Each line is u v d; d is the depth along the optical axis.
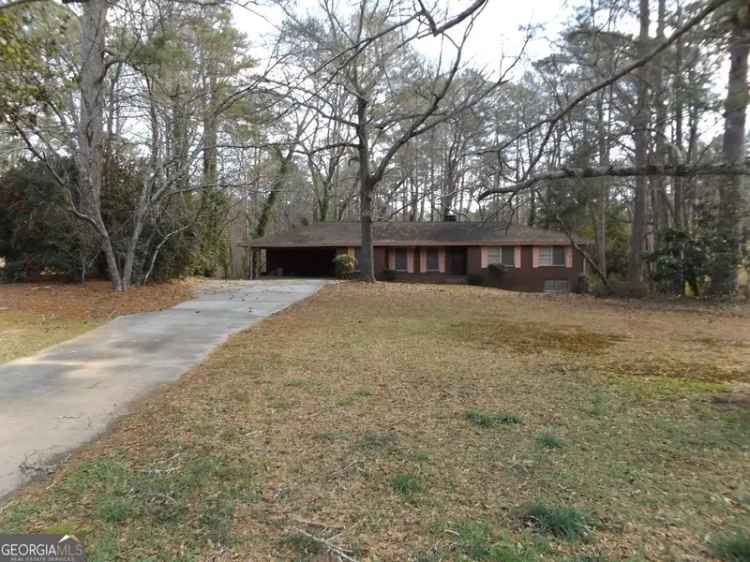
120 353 6.64
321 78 10.91
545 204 18.25
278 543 2.36
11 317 9.48
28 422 4.07
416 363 5.99
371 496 2.79
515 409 4.27
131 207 15.39
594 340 7.67
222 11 12.64
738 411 4.21
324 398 4.59
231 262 32.03
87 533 2.44
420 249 24.67
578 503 2.68
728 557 2.21
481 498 2.75
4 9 6.21
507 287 23.83
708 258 13.99
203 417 4.11
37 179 14.95
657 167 6.15
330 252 25.92
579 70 15.59
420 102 17.86
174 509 2.66
